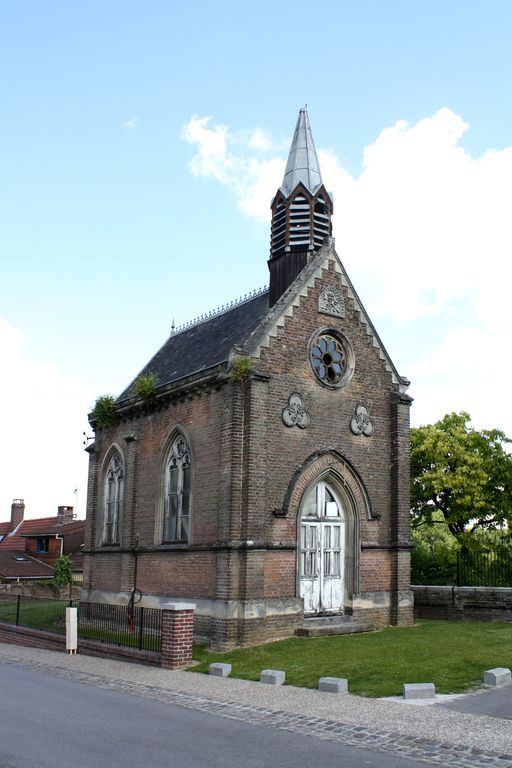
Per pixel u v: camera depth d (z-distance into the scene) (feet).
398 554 80.02
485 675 49.01
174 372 88.84
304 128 92.12
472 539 116.47
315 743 35.27
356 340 82.12
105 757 32.07
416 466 122.83
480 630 72.43
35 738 35.53
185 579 75.66
